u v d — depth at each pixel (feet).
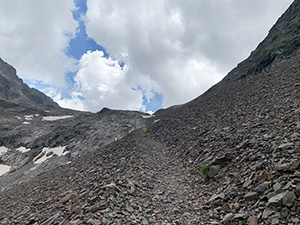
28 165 206.59
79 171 61.67
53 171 92.17
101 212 24.34
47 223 25.16
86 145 210.79
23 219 30.68
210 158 42.91
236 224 20.68
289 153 26.03
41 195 45.80
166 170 48.78
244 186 26.18
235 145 41.70
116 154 67.41
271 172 24.73
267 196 21.27
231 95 109.29
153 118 293.43
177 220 24.30
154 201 29.71
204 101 143.33
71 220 23.63
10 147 275.39
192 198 31.55
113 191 29.55
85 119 326.03
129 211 25.41
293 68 89.76
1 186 161.17
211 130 63.62
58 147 229.86
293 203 18.12
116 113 326.65
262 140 35.76
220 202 26.27
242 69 284.00
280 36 245.65
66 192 38.68
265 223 18.33
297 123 34.47
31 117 437.17
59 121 397.39
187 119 107.65
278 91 66.33
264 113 51.75
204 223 23.09
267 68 193.16
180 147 67.26
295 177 21.02
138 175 39.60
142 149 68.08
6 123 357.00
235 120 60.64
